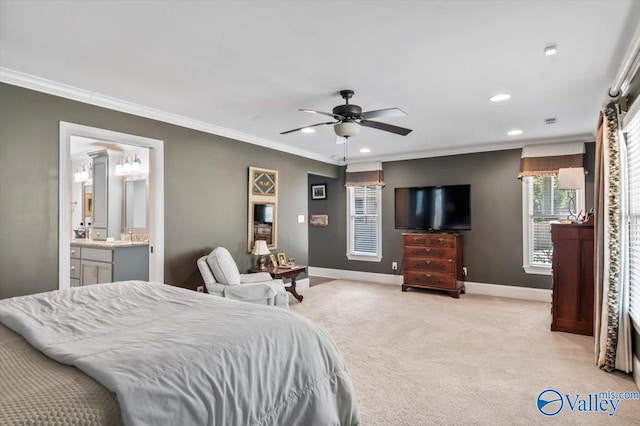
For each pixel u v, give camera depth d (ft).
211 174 14.12
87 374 3.51
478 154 18.20
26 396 3.12
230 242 14.89
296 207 18.74
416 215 19.16
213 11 6.14
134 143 11.50
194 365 3.94
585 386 8.14
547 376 8.63
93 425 3.02
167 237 12.50
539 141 16.46
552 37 7.01
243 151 15.57
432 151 19.19
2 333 4.85
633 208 8.80
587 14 6.20
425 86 9.67
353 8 6.05
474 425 6.61
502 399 7.55
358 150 19.02
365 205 21.90
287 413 4.65
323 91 10.05
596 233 9.72
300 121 13.29
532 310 14.74
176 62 8.20
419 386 8.11
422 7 6.02
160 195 12.28
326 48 7.51
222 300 6.54
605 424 6.67
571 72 8.69
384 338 11.30
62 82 9.40
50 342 4.29
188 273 13.17
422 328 12.32
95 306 5.97
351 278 22.15
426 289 18.85
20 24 6.52
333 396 5.34
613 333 8.83
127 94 10.35
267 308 6.01
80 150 18.17
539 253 16.78
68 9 6.04
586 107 11.45
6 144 8.73
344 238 22.48
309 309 14.85
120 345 4.15
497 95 10.36
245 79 9.18
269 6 5.99
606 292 9.02
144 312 5.67
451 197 18.19
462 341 11.03
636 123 8.45
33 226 9.16
